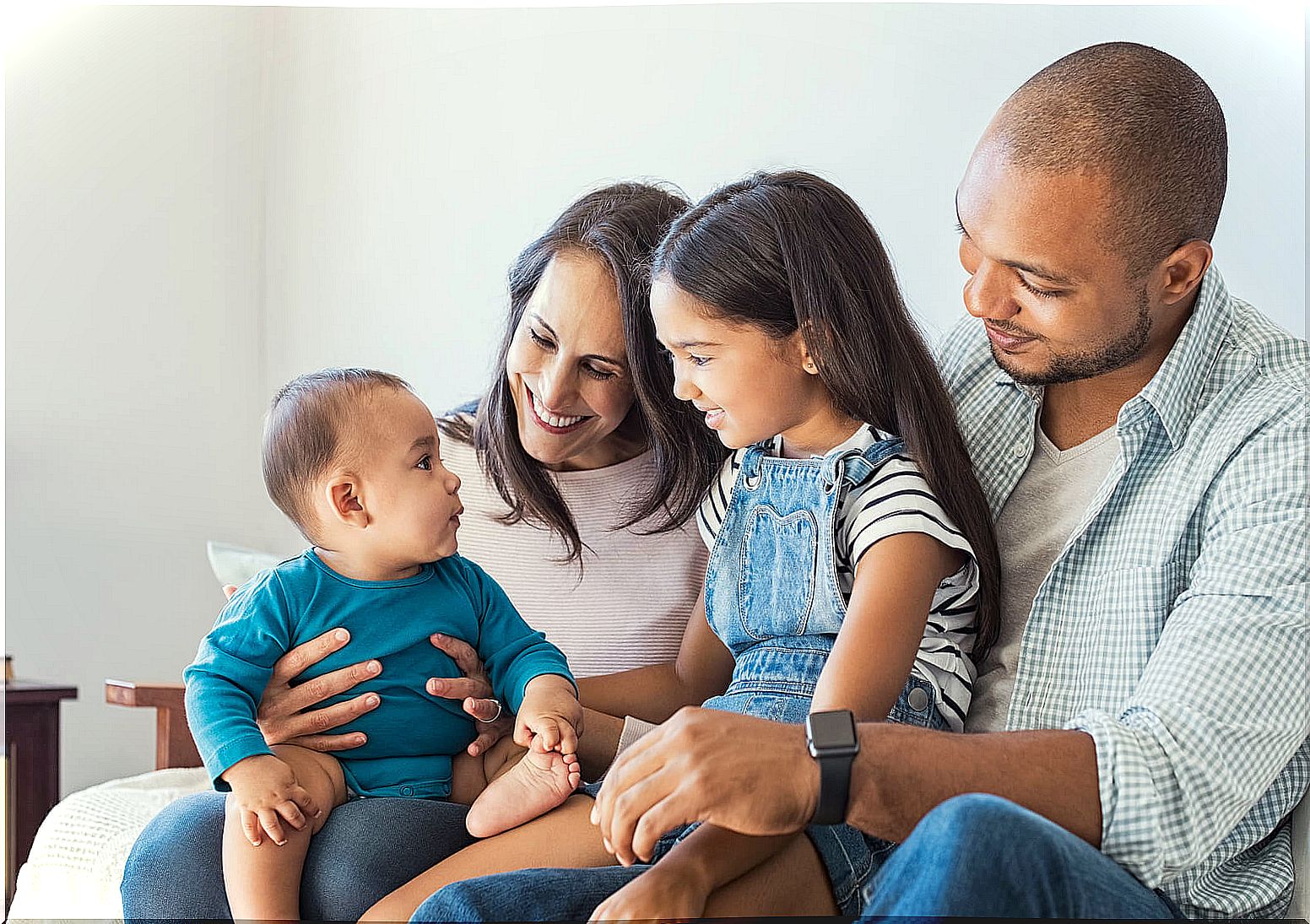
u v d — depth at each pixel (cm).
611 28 207
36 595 240
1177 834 86
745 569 116
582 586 141
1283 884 97
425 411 117
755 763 82
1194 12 147
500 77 225
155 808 137
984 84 162
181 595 255
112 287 252
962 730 110
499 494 144
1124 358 106
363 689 111
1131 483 108
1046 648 109
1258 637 91
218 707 104
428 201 237
